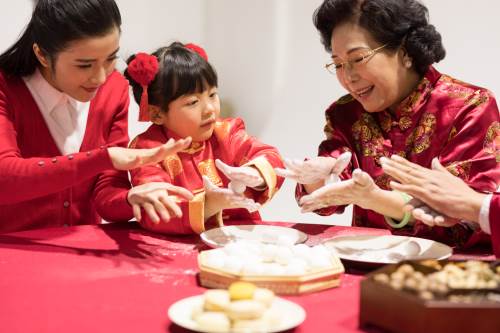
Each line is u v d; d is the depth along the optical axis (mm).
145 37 3479
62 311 1083
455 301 948
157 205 1473
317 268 1206
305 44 3445
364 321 1024
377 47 1598
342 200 1517
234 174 1507
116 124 1882
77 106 1799
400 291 974
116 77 1914
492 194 1397
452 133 1633
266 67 3598
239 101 3725
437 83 1690
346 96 1840
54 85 1735
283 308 1049
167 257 1428
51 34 1534
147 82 1661
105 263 1372
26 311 1081
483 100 1626
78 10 1504
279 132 3602
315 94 3441
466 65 2920
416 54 1630
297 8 3451
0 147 1569
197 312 1000
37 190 1511
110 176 1796
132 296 1159
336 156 1756
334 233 1659
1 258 1399
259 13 3578
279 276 1151
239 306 960
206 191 1573
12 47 1675
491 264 1139
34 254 1434
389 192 1530
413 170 1443
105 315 1065
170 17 3584
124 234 1627
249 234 1590
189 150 1749
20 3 2875
